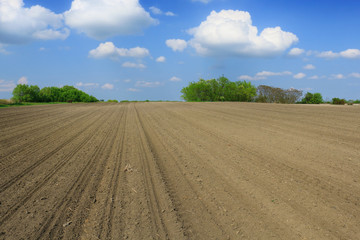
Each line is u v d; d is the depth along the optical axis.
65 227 2.92
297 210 3.11
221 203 3.40
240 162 5.05
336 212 3.02
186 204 3.43
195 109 18.47
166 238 2.67
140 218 3.09
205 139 7.38
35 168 5.04
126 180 4.35
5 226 2.96
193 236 2.69
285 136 7.14
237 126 9.35
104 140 7.73
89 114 17.12
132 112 18.77
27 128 10.24
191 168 4.87
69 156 5.90
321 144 6.05
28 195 3.79
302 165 4.65
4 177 4.55
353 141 6.14
